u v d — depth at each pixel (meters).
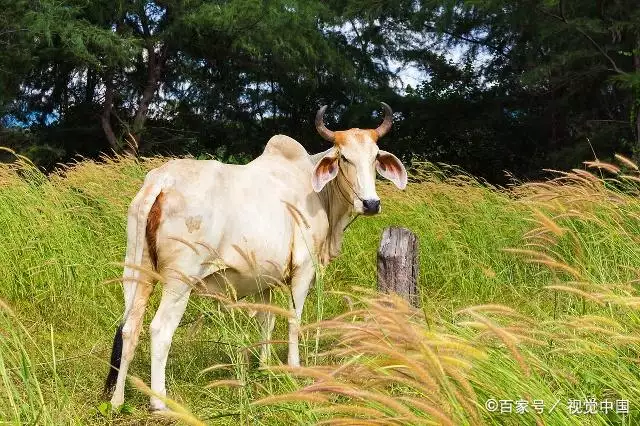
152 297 7.08
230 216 4.79
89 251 8.01
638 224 7.14
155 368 4.64
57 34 22.70
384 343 2.81
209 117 27.23
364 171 5.52
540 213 4.88
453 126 24.70
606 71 19.33
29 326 6.73
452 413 2.59
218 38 25.33
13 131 23.91
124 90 26.62
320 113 5.68
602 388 3.69
